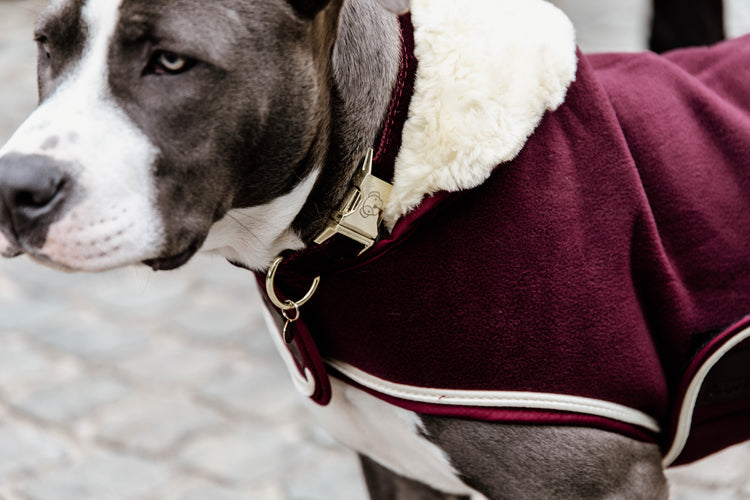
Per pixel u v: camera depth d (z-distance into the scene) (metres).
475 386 1.54
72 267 1.37
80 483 2.78
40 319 3.62
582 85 1.60
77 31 1.40
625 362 1.56
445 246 1.52
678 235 1.64
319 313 1.63
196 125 1.41
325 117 1.52
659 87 1.73
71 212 1.35
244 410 3.09
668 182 1.64
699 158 1.68
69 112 1.37
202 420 3.04
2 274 3.94
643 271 1.61
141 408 3.10
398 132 1.53
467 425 1.58
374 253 1.53
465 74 1.52
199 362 3.34
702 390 1.69
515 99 1.52
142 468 2.84
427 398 1.56
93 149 1.36
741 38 1.97
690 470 2.71
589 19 6.04
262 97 1.44
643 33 5.64
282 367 3.30
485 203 1.52
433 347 1.53
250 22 1.41
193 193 1.44
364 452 1.90
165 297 3.74
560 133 1.58
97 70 1.39
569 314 1.52
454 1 1.58
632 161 1.59
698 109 1.73
